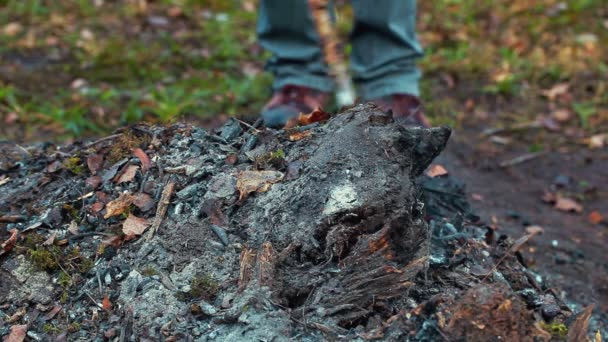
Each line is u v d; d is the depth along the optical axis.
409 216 1.98
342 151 2.09
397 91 3.28
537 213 3.77
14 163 2.61
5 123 4.09
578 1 6.24
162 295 1.98
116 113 4.30
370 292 1.91
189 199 2.18
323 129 2.24
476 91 4.98
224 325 1.87
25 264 2.16
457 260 2.14
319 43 3.37
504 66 5.26
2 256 2.18
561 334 1.89
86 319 2.03
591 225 3.71
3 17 5.44
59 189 2.38
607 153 4.36
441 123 4.54
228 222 2.10
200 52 5.23
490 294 1.76
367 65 3.35
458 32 5.81
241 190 2.13
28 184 2.44
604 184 4.08
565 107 4.85
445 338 1.77
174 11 5.78
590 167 4.23
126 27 5.52
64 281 2.11
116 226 2.20
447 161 4.18
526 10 6.18
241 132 2.42
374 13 3.25
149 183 2.27
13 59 4.89
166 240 2.10
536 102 4.91
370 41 3.33
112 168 2.36
